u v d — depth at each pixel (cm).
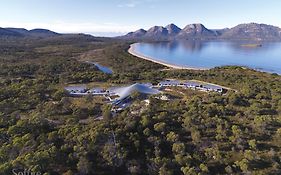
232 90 8712
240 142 5131
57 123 5750
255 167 4547
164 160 4578
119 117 5853
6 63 16462
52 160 4253
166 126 5491
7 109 6425
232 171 4456
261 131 5556
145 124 5397
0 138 4838
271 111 6575
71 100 7712
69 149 4544
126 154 4641
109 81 10538
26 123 5209
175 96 8281
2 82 9169
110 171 4388
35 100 7125
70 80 10425
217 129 5506
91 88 9338
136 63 18988
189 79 11106
